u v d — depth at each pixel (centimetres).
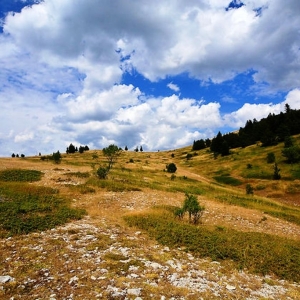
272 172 9100
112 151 5972
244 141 14912
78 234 1758
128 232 1928
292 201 6431
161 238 1830
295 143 11681
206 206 3541
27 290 1031
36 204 2480
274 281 1377
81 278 1141
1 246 1473
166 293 1073
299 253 1816
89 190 3672
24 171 4728
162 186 5062
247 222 2948
